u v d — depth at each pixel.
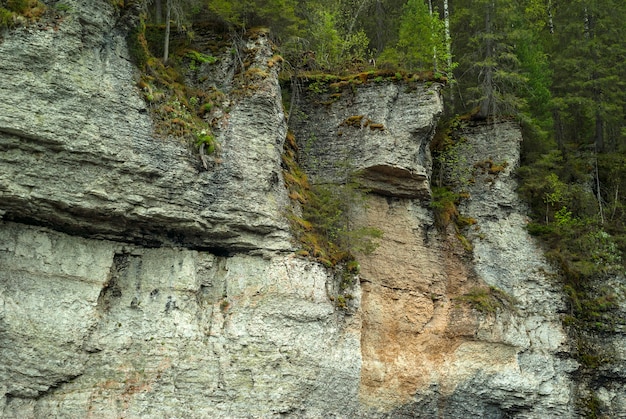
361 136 28.89
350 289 25.14
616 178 34.41
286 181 25.83
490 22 33.34
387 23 36.78
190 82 25.30
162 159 21.84
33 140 19.86
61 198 20.16
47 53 20.42
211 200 22.67
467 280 29.12
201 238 22.91
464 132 32.81
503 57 32.62
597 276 30.81
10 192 19.53
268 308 22.83
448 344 27.42
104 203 20.81
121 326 21.25
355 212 28.14
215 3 26.14
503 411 27.45
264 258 23.47
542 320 29.09
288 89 29.94
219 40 26.41
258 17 27.59
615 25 36.56
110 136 20.98
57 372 19.83
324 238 25.89
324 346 23.58
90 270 21.23
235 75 25.42
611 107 34.56
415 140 28.80
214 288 22.92
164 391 20.91
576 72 36.09
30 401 19.48
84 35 21.31
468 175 31.84
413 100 29.14
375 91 29.45
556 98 35.09
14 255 20.19
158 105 22.55
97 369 20.50
